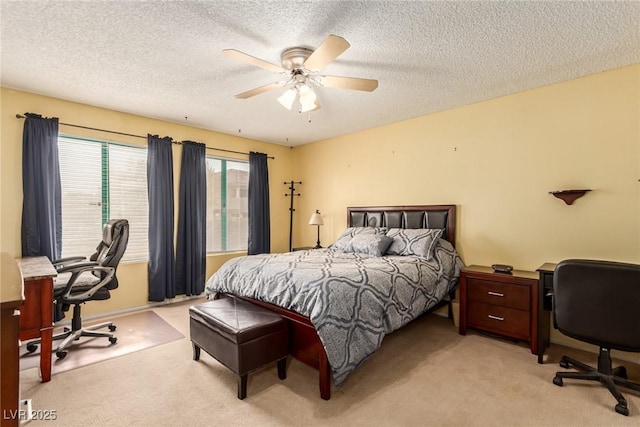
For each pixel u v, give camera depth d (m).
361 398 1.97
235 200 4.91
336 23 1.96
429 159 3.82
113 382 2.14
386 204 4.27
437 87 2.99
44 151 3.12
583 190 2.70
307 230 5.43
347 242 3.82
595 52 2.32
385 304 2.32
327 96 3.20
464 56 2.38
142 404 1.90
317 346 2.08
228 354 2.02
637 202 2.51
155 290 3.85
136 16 1.88
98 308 3.53
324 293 2.06
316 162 5.28
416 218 3.83
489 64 2.51
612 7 1.79
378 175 4.37
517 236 3.14
